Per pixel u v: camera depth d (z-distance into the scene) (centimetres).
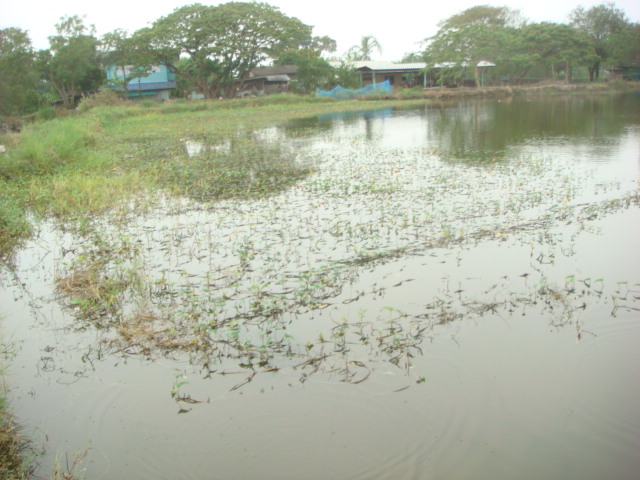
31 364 477
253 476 345
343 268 646
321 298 570
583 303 544
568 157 1340
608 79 5094
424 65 5200
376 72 5100
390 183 1097
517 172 1168
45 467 360
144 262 693
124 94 4434
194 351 482
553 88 4609
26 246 793
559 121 2255
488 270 630
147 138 2138
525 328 501
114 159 1512
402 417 389
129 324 534
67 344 511
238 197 1038
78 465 360
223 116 3177
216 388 431
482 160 1343
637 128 1897
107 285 621
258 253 713
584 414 387
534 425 378
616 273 612
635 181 1040
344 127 2405
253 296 583
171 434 385
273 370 450
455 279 609
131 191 1087
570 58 4694
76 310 579
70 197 1028
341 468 347
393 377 433
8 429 391
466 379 429
